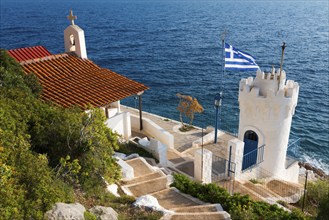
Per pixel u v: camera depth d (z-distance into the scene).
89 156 15.25
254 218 13.70
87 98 23.72
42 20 161.62
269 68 65.69
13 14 195.50
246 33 111.75
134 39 106.38
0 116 14.20
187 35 112.94
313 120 42.16
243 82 21.70
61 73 26.19
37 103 17.78
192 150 25.80
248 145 22.55
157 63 73.19
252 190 19.52
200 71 65.75
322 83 56.34
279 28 124.69
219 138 27.97
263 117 21.27
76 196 13.40
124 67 70.62
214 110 45.53
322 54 78.62
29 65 25.73
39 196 10.54
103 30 128.00
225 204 15.06
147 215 13.20
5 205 9.38
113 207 13.63
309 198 19.86
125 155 21.38
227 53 23.81
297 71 63.88
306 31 116.31
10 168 10.70
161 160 22.41
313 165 32.28
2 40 100.19
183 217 13.38
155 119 32.28
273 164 22.47
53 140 15.66
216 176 21.11
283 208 16.03
